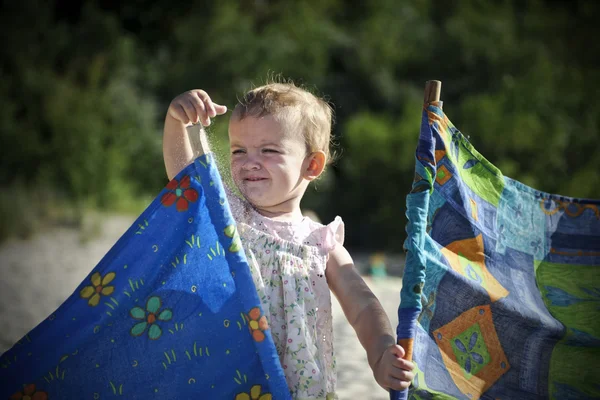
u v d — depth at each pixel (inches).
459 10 901.2
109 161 687.7
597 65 848.3
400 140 707.4
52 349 86.7
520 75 805.2
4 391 85.7
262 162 96.3
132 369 87.2
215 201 89.0
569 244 108.3
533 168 685.9
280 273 93.7
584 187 658.2
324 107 105.8
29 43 802.8
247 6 924.0
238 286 87.1
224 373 86.7
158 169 756.6
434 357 91.5
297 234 97.3
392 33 872.9
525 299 101.7
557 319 102.4
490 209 105.7
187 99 94.3
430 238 95.0
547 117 714.2
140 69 839.1
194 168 89.9
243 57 834.2
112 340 87.4
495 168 107.2
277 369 85.8
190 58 861.8
